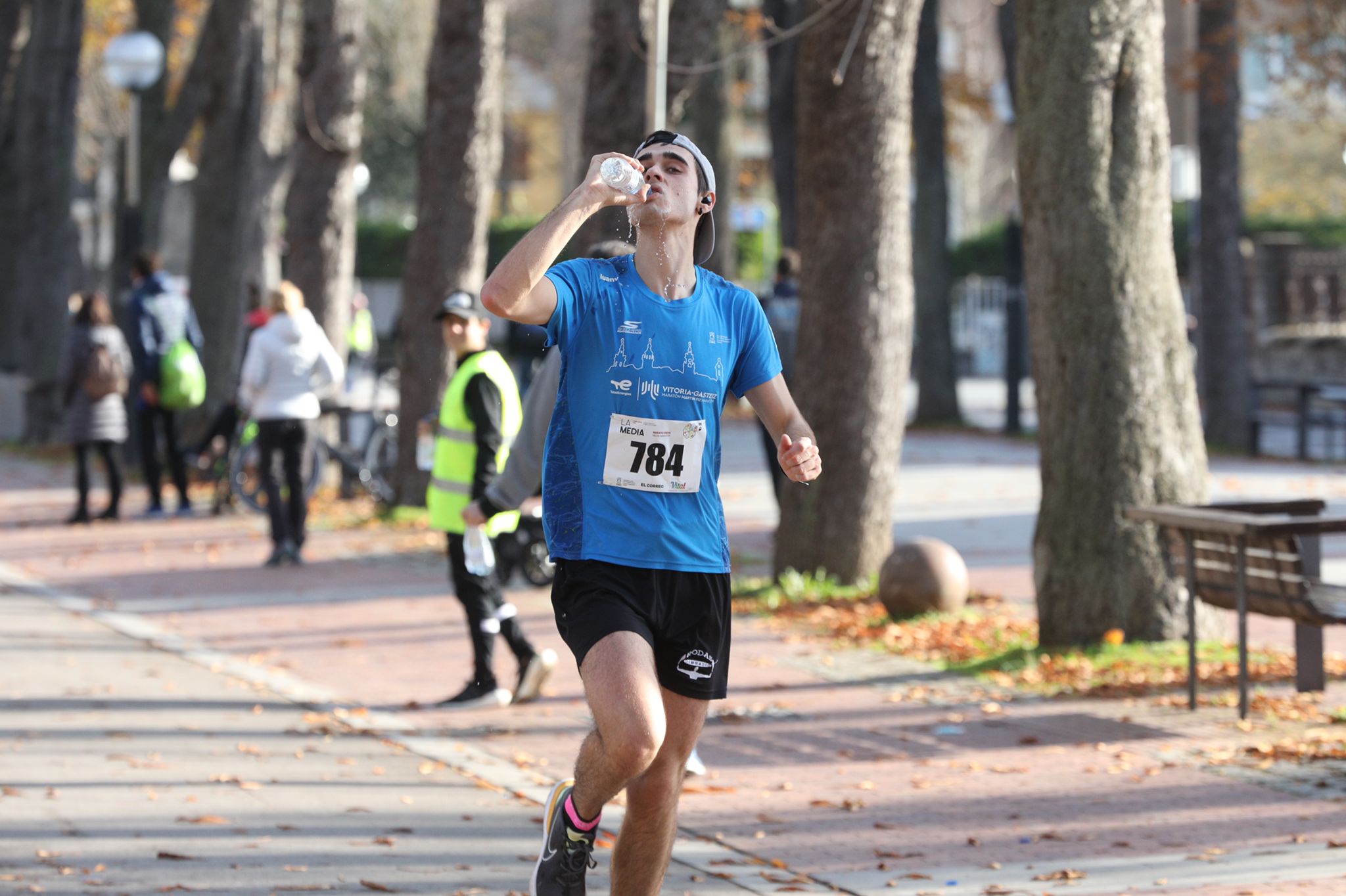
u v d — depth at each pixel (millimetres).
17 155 94250
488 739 27172
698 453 14797
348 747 26453
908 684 31250
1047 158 32781
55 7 86938
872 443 41375
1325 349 101938
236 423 59188
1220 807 22203
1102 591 32812
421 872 19500
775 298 48844
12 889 18484
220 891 18531
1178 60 79500
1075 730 27125
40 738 26594
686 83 48469
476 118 57062
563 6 167875
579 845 14867
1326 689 29250
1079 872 19219
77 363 56500
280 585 44438
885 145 40469
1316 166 151625
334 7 62625
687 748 15078
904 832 21375
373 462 62219
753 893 18828
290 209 63812
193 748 26031
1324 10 79312
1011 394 91625
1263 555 27000
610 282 14680
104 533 54969
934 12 96500
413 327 57406
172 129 79062
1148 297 32844
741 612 39656
